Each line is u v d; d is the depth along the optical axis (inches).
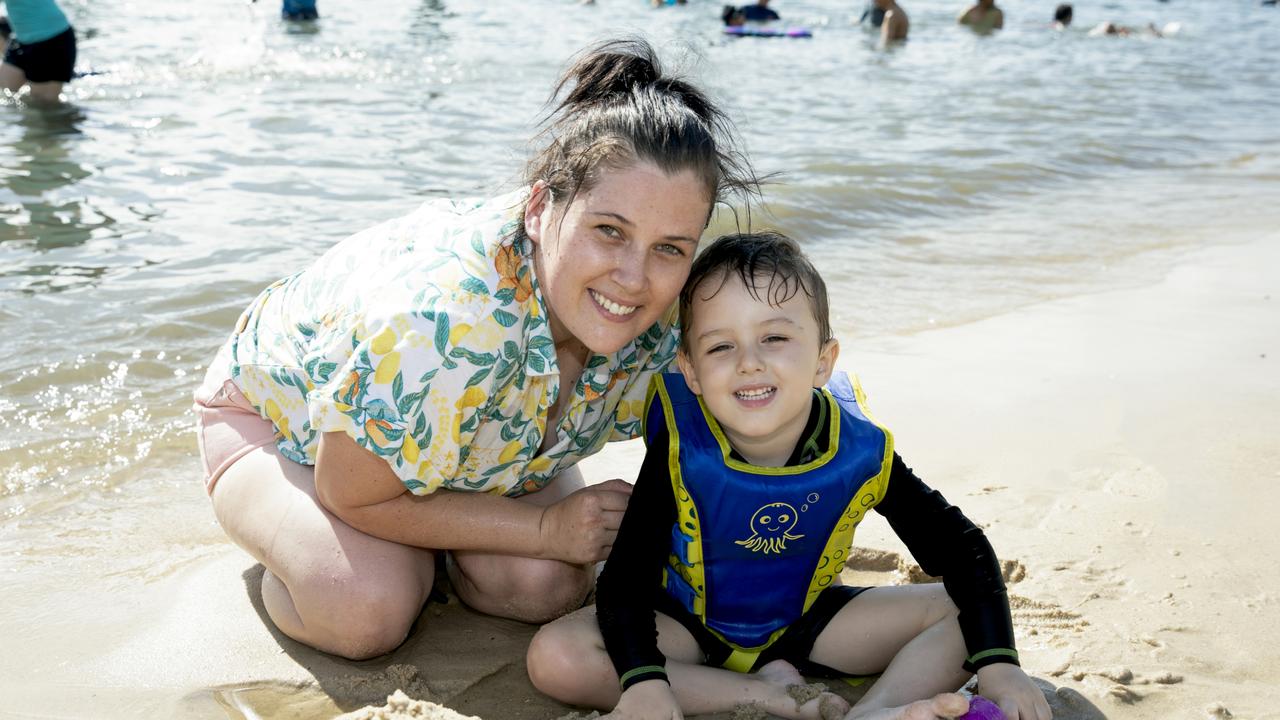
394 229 110.1
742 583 102.4
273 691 99.8
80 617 109.5
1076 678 98.1
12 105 344.5
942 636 98.6
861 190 284.7
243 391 117.0
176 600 113.7
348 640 104.0
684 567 102.3
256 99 365.1
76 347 172.4
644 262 92.1
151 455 145.6
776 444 100.7
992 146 351.9
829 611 104.7
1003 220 273.6
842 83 460.8
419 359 95.2
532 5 681.0
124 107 346.6
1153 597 111.3
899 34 609.3
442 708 95.7
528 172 102.0
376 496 102.3
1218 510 128.7
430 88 394.6
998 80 495.8
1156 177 331.0
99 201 247.0
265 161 285.9
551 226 94.7
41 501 133.0
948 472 139.3
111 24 522.0
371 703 98.8
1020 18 810.2
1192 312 204.4
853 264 232.1
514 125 335.0
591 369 107.3
